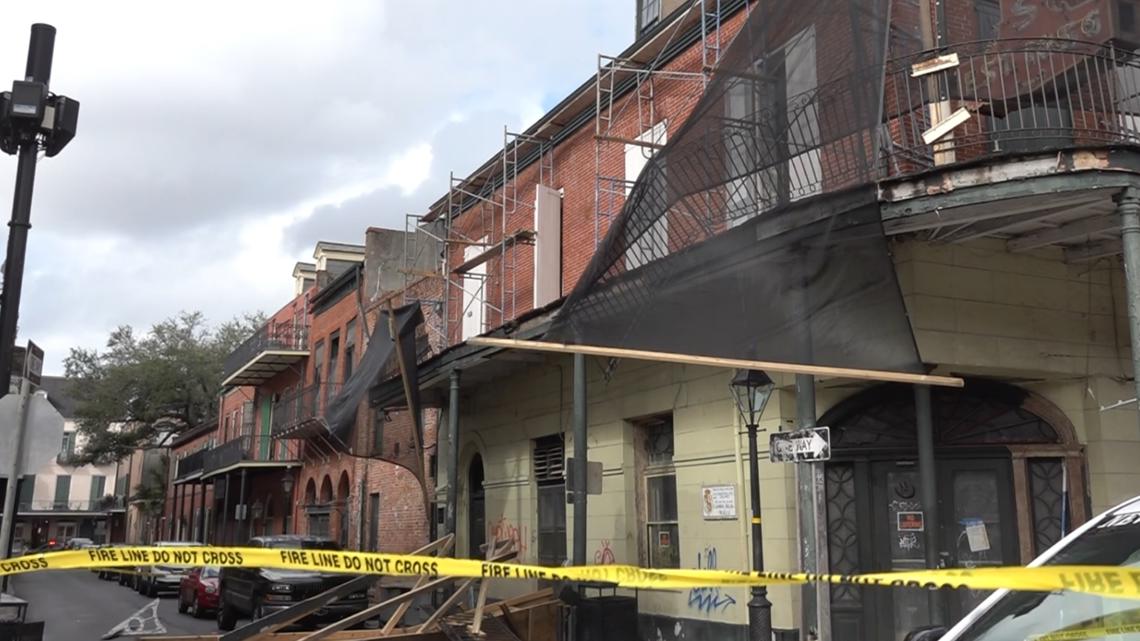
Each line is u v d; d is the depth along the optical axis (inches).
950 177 318.0
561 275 655.8
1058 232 376.5
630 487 546.9
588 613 462.0
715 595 456.4
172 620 789.9
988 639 128.5
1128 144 306.3
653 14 663.8
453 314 807.1
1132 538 127.0
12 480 333.1
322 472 1182.9
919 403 377.4
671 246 324.8
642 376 538.3
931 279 389.7
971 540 400.8
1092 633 119.7
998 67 378.0
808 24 350.6
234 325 2278.5
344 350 1101.7
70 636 661.3
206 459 1605.6
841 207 306.2
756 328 292.0
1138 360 295.4
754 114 339.6
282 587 595.2
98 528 3577.8
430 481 833.5
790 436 320.8
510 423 697.6
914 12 406.9
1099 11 360.5
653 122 573.6
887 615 404.2
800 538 365.1
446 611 335.3
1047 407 413.1
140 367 2140.7
